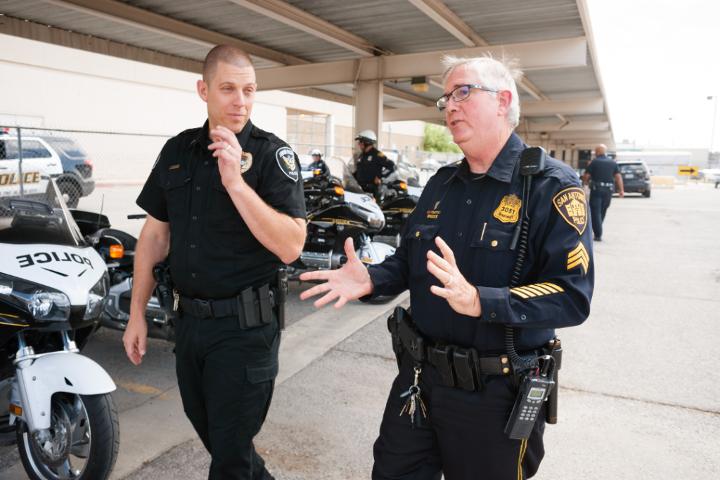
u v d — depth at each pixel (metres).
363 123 12.00
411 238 1.73
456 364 1.59
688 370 4.00
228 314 1.97
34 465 2.51
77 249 2.69
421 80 11.47
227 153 1.73
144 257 2.19
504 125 1.62
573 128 28.12
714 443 3.01
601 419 3.26
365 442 2.99
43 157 11.07
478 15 8.85
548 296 1.46
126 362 4.11
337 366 4.04
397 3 8.35
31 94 22.28
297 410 3.34
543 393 1.54
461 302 1.42
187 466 2.73
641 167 22.31
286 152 2.01
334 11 8.77
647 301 5.85
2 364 2.57
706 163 66.19
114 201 14.34
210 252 1.96
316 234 5.57
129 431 3.06
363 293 1.77
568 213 1.51
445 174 1.77
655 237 10.59
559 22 9.24
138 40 11.09
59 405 2.42
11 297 2.34
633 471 2.75
